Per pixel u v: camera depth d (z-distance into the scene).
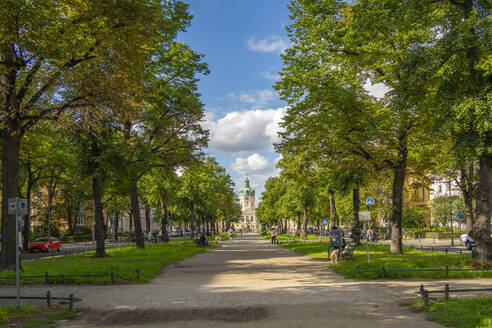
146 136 28.56
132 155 25.73
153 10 16.45
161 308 9.45
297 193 54.56
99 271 15.16
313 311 8.80
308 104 21.59
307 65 23.92
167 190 45.41
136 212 33.34
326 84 21.98
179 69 29.94
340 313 8.56
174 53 29.55
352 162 24.19
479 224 16.09
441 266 15.49
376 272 14.32
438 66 14.86
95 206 25.94
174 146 28.98
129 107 18.12
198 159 29.91
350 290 11.55
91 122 18.11
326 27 21.89
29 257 31.20
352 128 21.02
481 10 15.27
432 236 53.09
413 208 62.88
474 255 16.14
